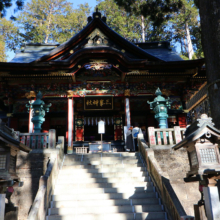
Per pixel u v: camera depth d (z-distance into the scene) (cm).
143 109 1956
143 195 793
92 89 1697
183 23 3153
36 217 599
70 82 1673
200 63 1580
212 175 532
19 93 1736
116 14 3303
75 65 1578
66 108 1873
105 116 1953
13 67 1538
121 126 1928
